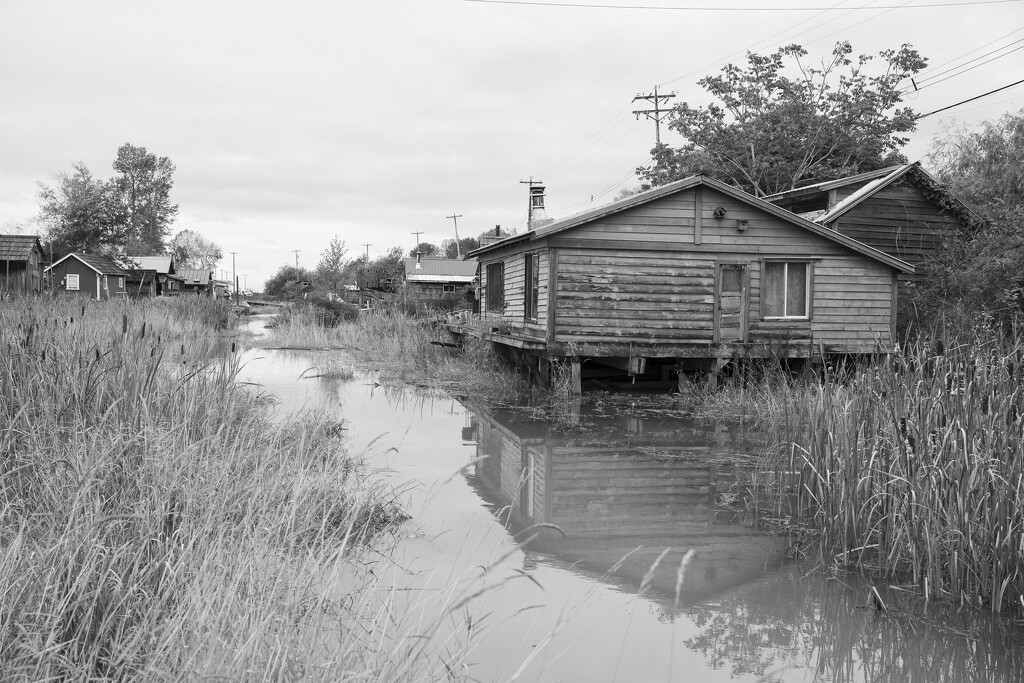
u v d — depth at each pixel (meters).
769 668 5.00
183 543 4.65
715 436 12.91
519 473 10.22
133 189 97.56
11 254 38.69
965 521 6.14
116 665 3.64
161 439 5.88
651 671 4.88
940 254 22.23
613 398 17.67
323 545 4.98
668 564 6.85
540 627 5.47
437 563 6.28
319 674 3.70
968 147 30.25
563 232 17.69
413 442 12.04
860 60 39.38
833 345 18.83
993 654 5.25
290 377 20.42
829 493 7.46
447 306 40.16
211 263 139.38
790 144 39.53
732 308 18.44
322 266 75.44
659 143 44.12
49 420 6.32
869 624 5.70
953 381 7.14
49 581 3.87
